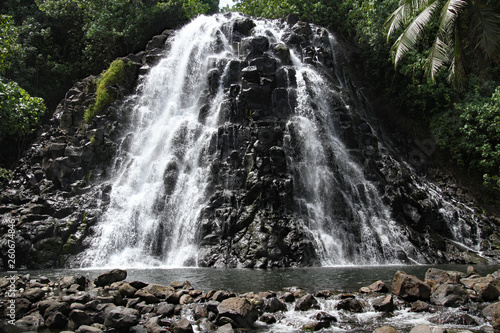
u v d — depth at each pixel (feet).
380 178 58.03
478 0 55.26
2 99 46.11
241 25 75.66
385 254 47.78
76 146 60.39
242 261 42.32
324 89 66.49
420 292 23.88
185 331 18.54
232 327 19.62
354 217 51.26
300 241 44.29
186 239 48.14
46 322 20.31
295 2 95.20
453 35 60.13
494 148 65.41
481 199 65.10
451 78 61.36
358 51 89.20
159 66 70.79
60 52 89.92
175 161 56.08
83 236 48.91
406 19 57.77
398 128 79.51
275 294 24.71
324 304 23.17
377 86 84.94
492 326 18.31
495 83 72.28
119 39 89.04
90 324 20.02
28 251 46.78
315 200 51.39
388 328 17.98
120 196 53.93
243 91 58.44
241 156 52.42
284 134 55.11
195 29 78.74
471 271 29.99
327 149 56.59
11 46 56.13
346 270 38.81
